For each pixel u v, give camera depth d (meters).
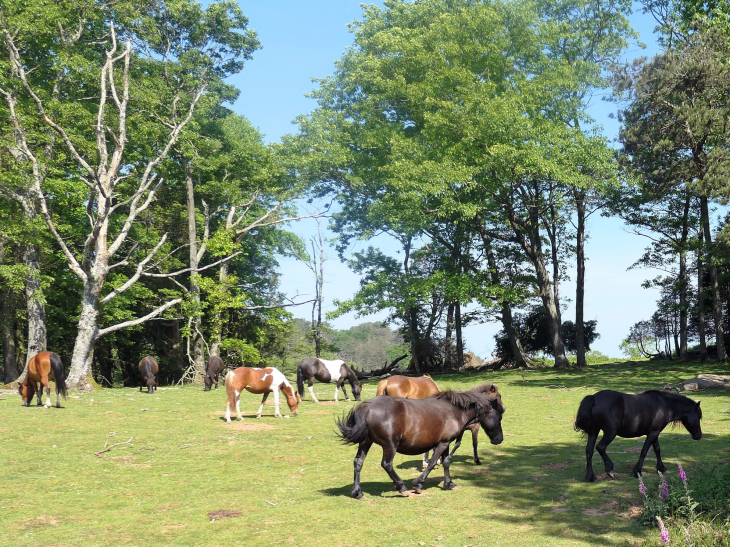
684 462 10.23
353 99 39.59
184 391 25.86
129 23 29.95
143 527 7.39
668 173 27.70
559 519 7.32
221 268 37.19
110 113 30.02
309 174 37.31
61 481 9.67
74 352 25.11
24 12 25.67
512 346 38.94
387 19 38.94
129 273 36.22
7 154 26.73
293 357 46.41
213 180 35.72
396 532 7.00
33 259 26.27
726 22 26.67
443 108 32.75
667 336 40.28
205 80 33.50
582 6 34.25
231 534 7.07
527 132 30.41
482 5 33.53
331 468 10.63
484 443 12.88
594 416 9.16
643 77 29.55
